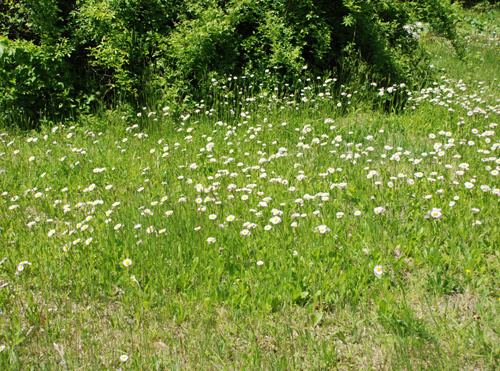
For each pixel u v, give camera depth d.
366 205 4.70
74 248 4.36
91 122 7.15
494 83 8.89
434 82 8.27
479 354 3.09
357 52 7.99
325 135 6.21
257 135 6.58
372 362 3.13
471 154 5.61
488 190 4.61
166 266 3.99
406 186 4.97
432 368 2.97
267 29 7.79
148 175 5.74
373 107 7.72
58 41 7.60
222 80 7.46
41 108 7.48
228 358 3.24
